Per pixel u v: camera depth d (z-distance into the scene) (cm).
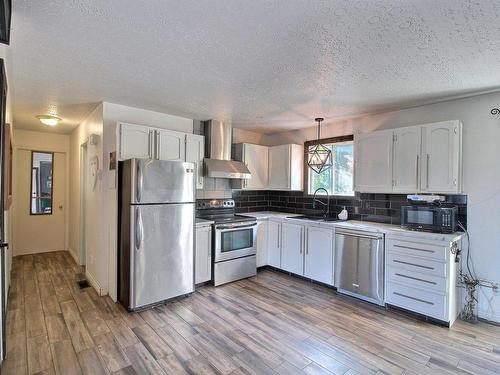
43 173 543
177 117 397
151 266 307
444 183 296
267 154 496
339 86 276
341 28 174
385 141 339
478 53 204
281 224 435
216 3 151
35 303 316
